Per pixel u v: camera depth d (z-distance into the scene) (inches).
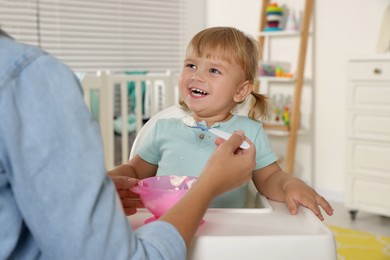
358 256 91.7
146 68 167.9
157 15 168.1
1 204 19.7
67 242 19.1
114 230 20.1
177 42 173.5
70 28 152.1
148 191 28.5
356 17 128.0
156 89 150.5
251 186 43.4
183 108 49.4
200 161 42.5
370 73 110.7
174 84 124.3
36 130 19.0
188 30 174.2
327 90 135.6
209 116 45.0
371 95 111.1
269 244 26.4
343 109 132.8
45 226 19.1
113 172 43.9
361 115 113.2
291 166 134.7
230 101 44.9
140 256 20.6
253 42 46.9
